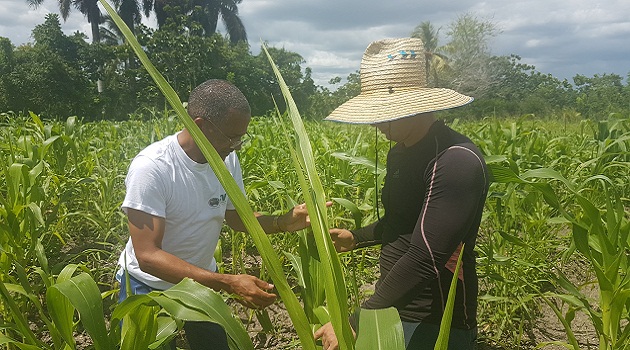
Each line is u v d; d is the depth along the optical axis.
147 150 2.14
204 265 2.40
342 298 1.27
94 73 45.34
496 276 3.06
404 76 1.94
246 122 2.05
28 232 3.60
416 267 1.85
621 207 2.40
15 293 3.10
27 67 38.44
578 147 7.14
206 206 2.24
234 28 60.94
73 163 5.92
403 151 2.09
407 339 2.08
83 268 2.84
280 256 4.07
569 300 2.55
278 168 5.67
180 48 40.19
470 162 1.83
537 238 3.91
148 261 2.02
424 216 1.87
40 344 1.96
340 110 2.02
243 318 3.56
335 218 4.16
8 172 3.50
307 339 1.29
